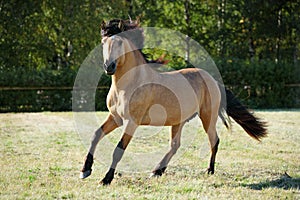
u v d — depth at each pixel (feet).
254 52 110.83
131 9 105.29
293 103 87.76
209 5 108.68
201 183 27.50
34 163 32.63
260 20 104.58
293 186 27.45
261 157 36.45
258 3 102.73
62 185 26.25
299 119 63.72
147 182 27.76
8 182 26.81
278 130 52.34
